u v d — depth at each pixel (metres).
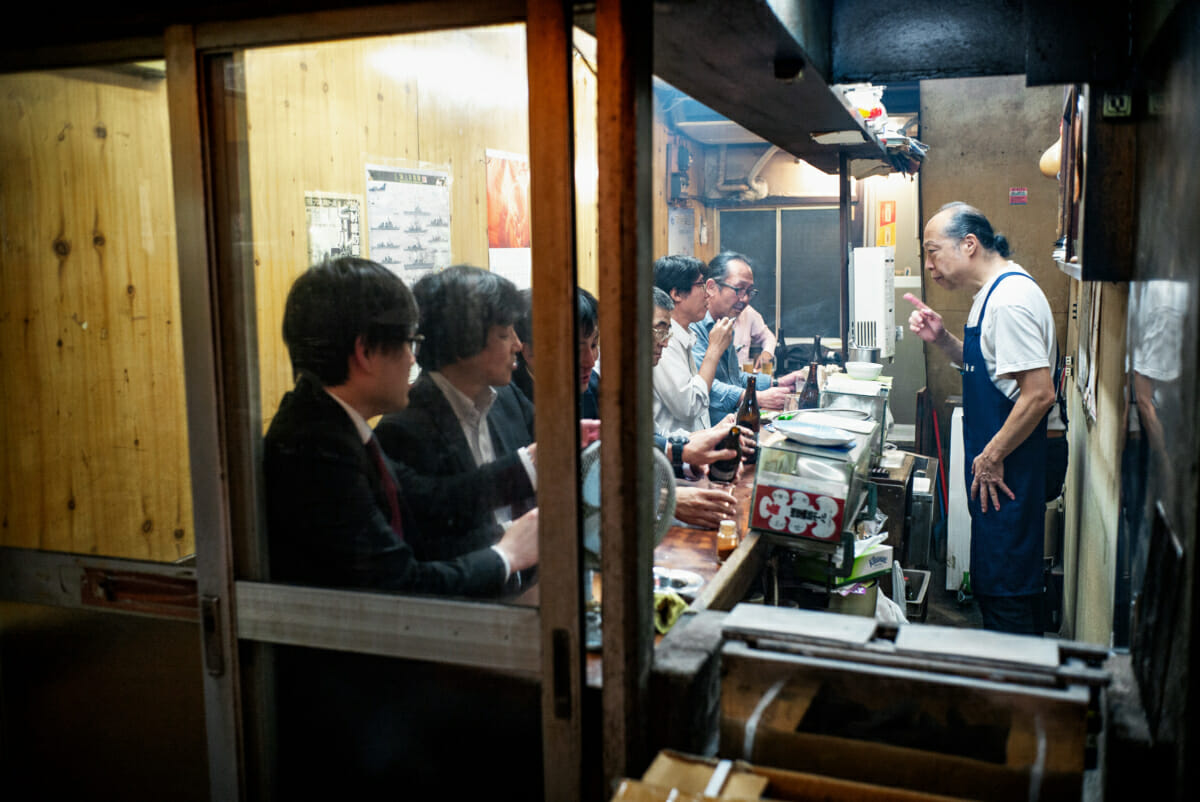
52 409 2.12
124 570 1.88
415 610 1.64
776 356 6.01
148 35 1.73
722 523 2.27
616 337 1.43
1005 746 1.43
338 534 1.75
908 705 1.43
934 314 4.56
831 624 1.59
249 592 1.74
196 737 1.89
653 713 1.56
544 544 1.53
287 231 2.58
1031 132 5.66
